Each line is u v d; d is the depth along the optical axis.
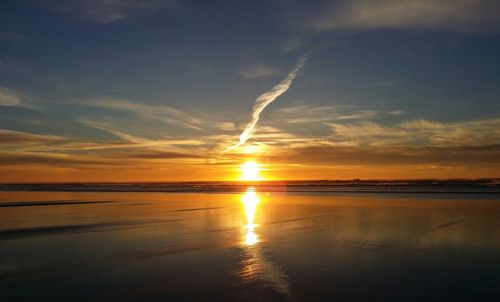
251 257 14.82
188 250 16.06
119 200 47.16
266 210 32.72
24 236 19.20
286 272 12.75
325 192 75.88
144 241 17.95
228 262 14.05
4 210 32.66
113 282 11.60
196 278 12.04
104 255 15.08
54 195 60.72
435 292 10.77
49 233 20.09
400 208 34.16
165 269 13.07
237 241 18.00
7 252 15.54
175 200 47.03
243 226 22.73
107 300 10.11
